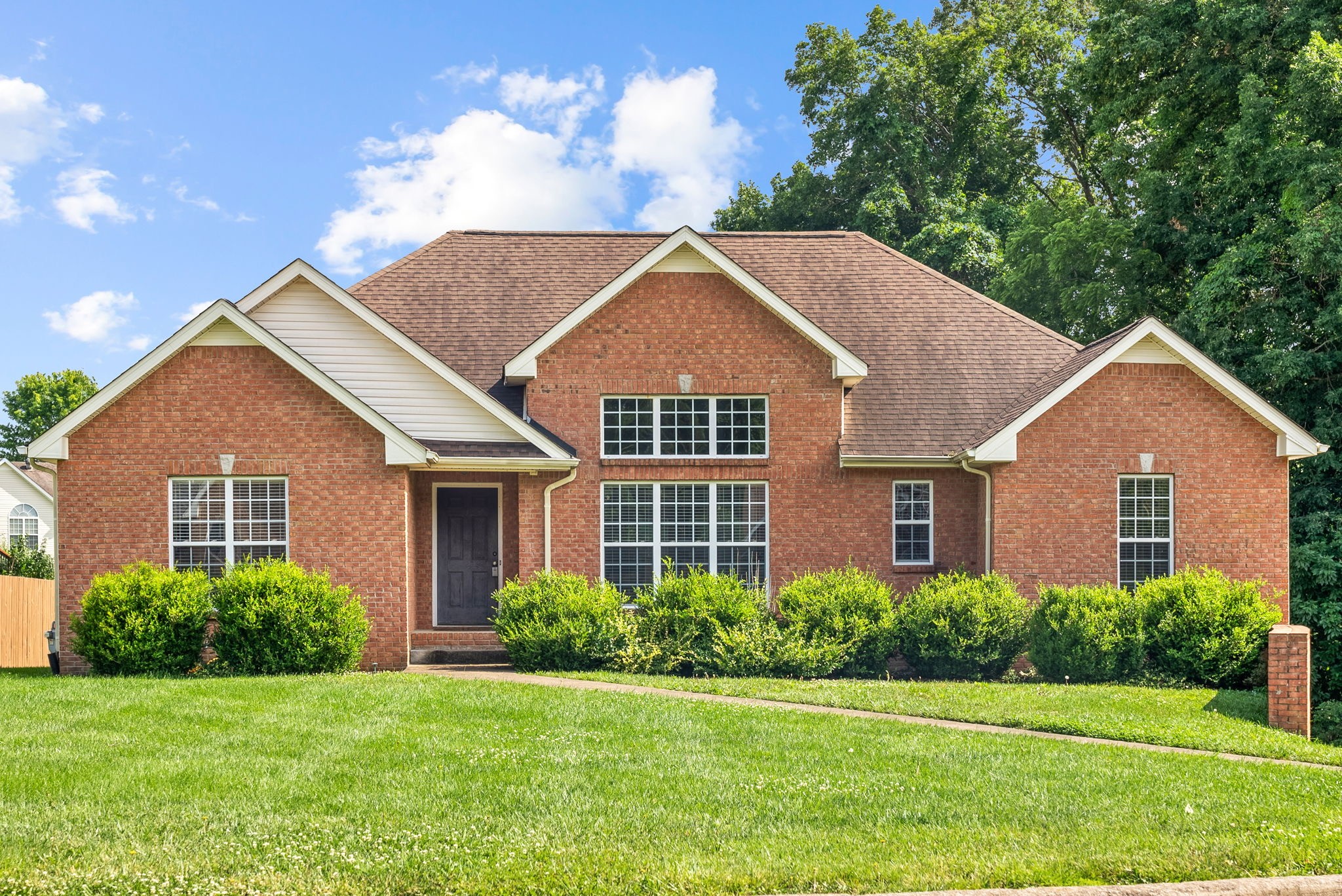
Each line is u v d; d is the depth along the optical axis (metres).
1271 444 18.58
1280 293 23.62
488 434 18.50
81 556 16.53
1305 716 13.46
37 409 64.69
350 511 16.84
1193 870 6.98
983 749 10.64
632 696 13.20
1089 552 18.42
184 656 15.52
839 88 41.06
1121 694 14.77
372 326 18.44
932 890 6.61
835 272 23.02
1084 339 32.62
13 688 13.21
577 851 7.19
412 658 17.69
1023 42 40.88
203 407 16.75
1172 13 26.47
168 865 6.86
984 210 39.84
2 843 7.24
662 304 19.09
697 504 19.09
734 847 7.35
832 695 13.96
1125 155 31.98
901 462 18.83
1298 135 23.50
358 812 8.06
